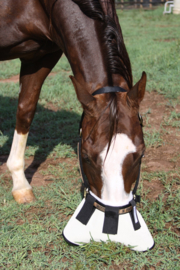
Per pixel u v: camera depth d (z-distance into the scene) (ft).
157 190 8.97
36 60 8.84
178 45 23.13
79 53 6.62
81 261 6.27
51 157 11.39
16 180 9.00
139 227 6.08
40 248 6.86
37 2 7.84
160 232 7.13
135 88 5.50
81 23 6.75
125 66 6.25
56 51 8.95
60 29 7.27
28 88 8.93
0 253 6.59
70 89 18.15
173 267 6.10
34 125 14.21
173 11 52.03
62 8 7.13
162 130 12.69
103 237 6.25
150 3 63.31
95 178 5.52
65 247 6.77
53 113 15.03
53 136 12.96
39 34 8.04
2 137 12.82
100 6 6.70
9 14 7.95
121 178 5.24
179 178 9.43
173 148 11.34
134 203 5.76
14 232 7.34
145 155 10.98
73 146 12.06
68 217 7.92
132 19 49.78
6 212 8.13
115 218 5.59
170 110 14.56
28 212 8.23
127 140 5.22
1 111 15.71
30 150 11.68
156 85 17.13
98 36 6.43
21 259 6.43
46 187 9.35
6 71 22.58
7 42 8.23
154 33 35.68
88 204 5.96
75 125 13.71
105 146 5.22
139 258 6.28
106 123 5.35
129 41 30.66
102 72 6.08
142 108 15.05
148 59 22.08
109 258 6.27
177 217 7.45
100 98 5.60
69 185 9.30
